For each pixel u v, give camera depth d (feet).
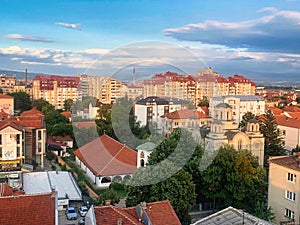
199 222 78.84
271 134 221.66
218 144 94.02
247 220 77.05
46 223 73.72
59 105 448.65
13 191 93.66
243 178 121.60
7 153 185.37
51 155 215.92
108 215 80.74
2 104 312.29
